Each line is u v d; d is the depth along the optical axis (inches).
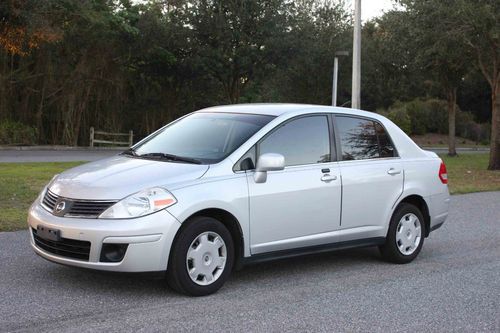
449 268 279.9
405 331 192.9
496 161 872.3
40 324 186.1
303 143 253.8
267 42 1204.5
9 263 255.0
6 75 1094.4
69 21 1020.5
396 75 1830.7
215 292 225.8
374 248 321.7
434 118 1979.6
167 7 1222.9
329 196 254.1
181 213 210.7
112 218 205.2
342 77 1566.2
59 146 1134.4
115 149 1189.7
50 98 1171.9
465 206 489.1
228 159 230.8
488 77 875.4
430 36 799.7
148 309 203.6
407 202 292.5
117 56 1206.3
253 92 1748.3
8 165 647.8
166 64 1274.6
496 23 724.7
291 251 245.6
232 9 1193.4
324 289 238.2
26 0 520.4
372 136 282.0
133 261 204.4
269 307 211.9
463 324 201.3
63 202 214.4
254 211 230.8
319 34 1488.7
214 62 1208.2
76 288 224.2
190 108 1414.9
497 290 243.1
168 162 233.8
